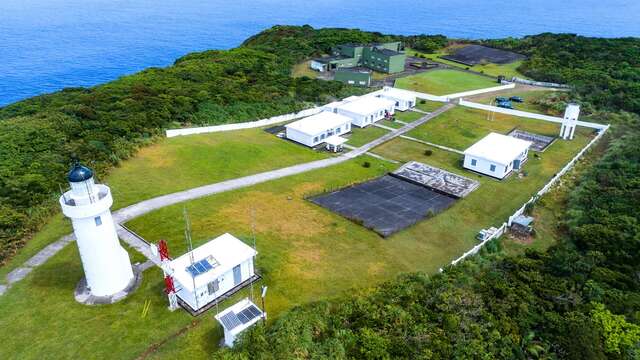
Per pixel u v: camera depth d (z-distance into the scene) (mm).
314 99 78562
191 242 37656
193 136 61656
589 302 30031
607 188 46562
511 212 45781
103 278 30406
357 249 38281
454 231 41969
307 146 61125
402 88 87688
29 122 57938
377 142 63375
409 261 37062
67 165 48094
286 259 36188
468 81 92750
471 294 31031
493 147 55656
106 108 64062
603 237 36688
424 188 50500
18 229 37719
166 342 27578
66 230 38906
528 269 33781
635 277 32719
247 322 27266
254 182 49781
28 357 26266
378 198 47750
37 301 30594
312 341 27297
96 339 27609
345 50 103750
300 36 118375
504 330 28094
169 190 46688
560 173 52906
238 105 71875
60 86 130125
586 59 97250
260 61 97062
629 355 26453
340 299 31625
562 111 75062
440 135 66125
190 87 75688
